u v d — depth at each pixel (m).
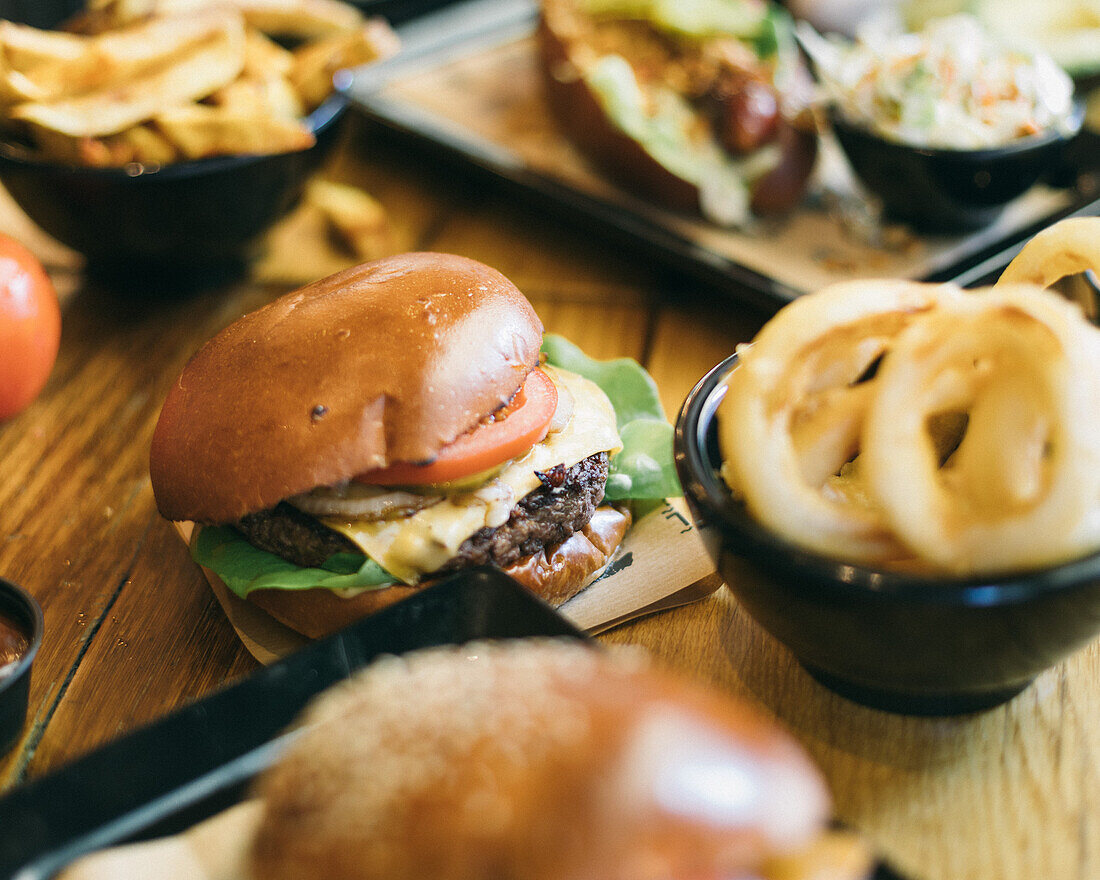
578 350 0.52
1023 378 0.36
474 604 0.41
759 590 0.38
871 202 0.65
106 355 0.60
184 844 0.35
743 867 0.31
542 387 0.45
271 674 0.39
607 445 0.46
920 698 0.40
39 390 0.54
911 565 0.37
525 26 0.88
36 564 0.49
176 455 0.43
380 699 0.33
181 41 0.58
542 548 0.44
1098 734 0.40
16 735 0.42
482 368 0.42
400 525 0.43
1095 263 0.40
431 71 0.81
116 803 0.37
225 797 0.37
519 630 0.40
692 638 0.44
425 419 0.42
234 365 0.43
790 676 0.43
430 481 0.43
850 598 0.36
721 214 0.62
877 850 0.34
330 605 0.43
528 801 0.30
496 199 0.72
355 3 0.89
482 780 0.30
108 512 0.51
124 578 0.48
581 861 0.30
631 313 0.62
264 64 0.61
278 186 0.60
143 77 0.58
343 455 0.41
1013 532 0.35
